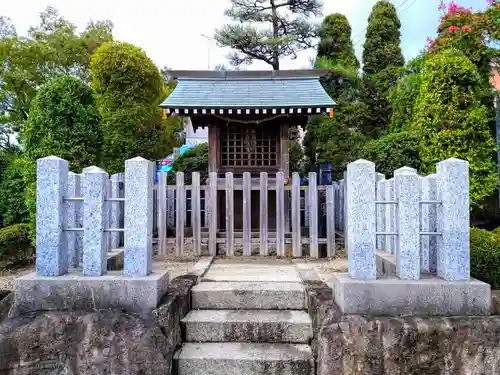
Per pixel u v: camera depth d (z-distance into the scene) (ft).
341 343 10.18
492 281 13.43
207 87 27.96
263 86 28.14
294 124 27.32
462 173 10.92
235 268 18.62
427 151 23.66
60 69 48.34
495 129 24.40
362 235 11.17
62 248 11.78
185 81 28.89
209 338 12.59
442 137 22.74
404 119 33.88
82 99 21.85
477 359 10.00
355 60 47.32
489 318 10.34
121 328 10.47
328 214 21.93
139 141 38.34
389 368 10.03
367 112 44.32
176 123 54.95
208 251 22.31
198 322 12.62
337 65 43.83
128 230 11.66
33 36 52.44
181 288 13.58
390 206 14.53
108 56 37.47
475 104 22.89
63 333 10.46
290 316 13.16
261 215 21.88
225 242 22.17
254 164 26.58
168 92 49.26
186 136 68.49
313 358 11.28
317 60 46.68
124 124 36.86
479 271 13.48
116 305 11.29
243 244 21.91
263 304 14.05
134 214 11.69
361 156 30.48
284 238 22.15
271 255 22.58
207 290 14.15
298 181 21.83
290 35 47.29
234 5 50.88
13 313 11.27
